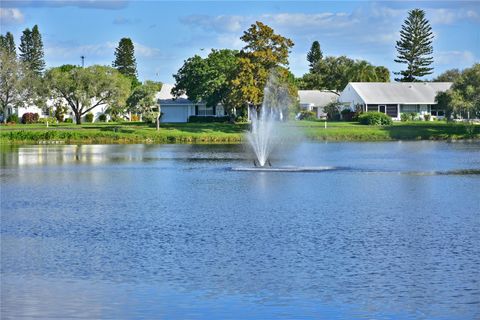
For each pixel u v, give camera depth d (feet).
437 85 541.34
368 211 149.28
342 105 536.83
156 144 393.91
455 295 84.33
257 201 166.09
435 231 124.36
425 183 205.05
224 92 461.37
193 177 224.12
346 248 109.81
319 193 181.37
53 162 284.82
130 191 188.44
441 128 437.58
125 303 82.33
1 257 104.88
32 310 80.23
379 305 80.84
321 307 80.33
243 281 90.99
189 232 124.36
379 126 448.24
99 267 98.63
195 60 481.87
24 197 176.76
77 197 176.35
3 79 472.44
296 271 95.76
